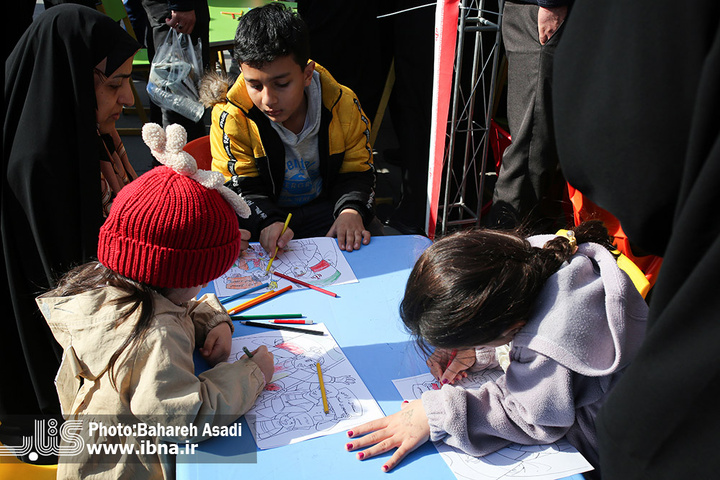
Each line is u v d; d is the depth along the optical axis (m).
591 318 1.07
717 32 0.57
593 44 0.72
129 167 2.21
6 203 1.57
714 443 0.65
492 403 1.15
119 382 1.14
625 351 1.07
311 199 2.38
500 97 3.64
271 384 1.28
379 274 1.76
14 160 1.54
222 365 1.24
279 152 2.18
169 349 1.15
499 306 1.03
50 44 1.54
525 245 1.17
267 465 1.07
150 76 3.41
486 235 1.15
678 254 0.63
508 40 2.67
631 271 1.54
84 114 1.60
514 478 1.06
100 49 1.63
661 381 0.65
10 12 2.03
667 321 0.64
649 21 0.63
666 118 0.64
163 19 3.44
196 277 1.17
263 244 1.90
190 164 1.13
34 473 1.49
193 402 1.09
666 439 0.68
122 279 1.20
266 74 1.88
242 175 2.17
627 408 0.70
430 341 1.07
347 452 1.11
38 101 1.54
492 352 1.35
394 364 1.37
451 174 3.02
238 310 1.55
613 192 0.72
